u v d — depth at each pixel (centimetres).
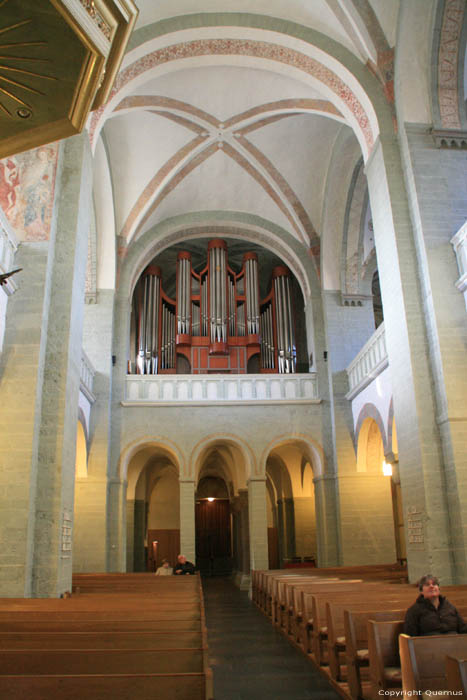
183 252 2311
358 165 1797
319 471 1858
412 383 1119
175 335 2230
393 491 2159
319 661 752
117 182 1836
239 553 2295
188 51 1365
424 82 1276
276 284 2345
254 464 1830
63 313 1055
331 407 1866
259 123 1727
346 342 1911
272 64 1418
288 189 1934
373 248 1956
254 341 2203
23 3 345
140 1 1242
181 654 396
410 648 406
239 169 1908
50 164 1106
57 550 938
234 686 678
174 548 2584
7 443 944
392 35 1274
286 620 1025
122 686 329
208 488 2836
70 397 1050
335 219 1945
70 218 1112
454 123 1247
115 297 1925
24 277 1034
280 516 2467
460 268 1128
